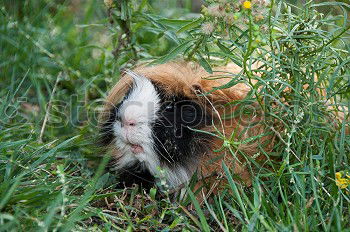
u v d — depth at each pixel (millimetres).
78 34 5801
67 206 3254
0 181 3488
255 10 3561
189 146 3752
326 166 3668
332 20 4078
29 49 5309
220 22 3590
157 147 3699
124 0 4508
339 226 2961
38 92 4906
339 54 4027
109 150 4039
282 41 3771
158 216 3553
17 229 2922
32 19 5613
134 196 3771
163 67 3920
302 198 3252
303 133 3646
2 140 4180
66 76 5273
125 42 4805
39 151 3854
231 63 4406
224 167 3367
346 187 3346
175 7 6434
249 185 3752
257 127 3820
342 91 4008
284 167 3404
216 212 3576
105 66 5230
